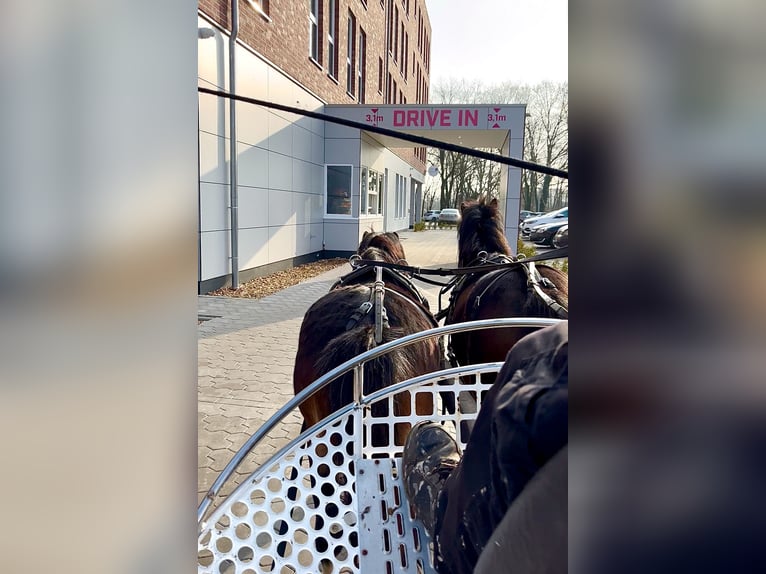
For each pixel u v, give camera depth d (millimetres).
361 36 21266
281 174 12727
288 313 8914
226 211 10344
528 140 13750
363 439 2316
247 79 10820
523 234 18344
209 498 1943
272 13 11812
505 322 2270
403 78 33062
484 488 1144
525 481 978
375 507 1853
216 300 9664
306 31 13914
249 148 11055
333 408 2465
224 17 9773
